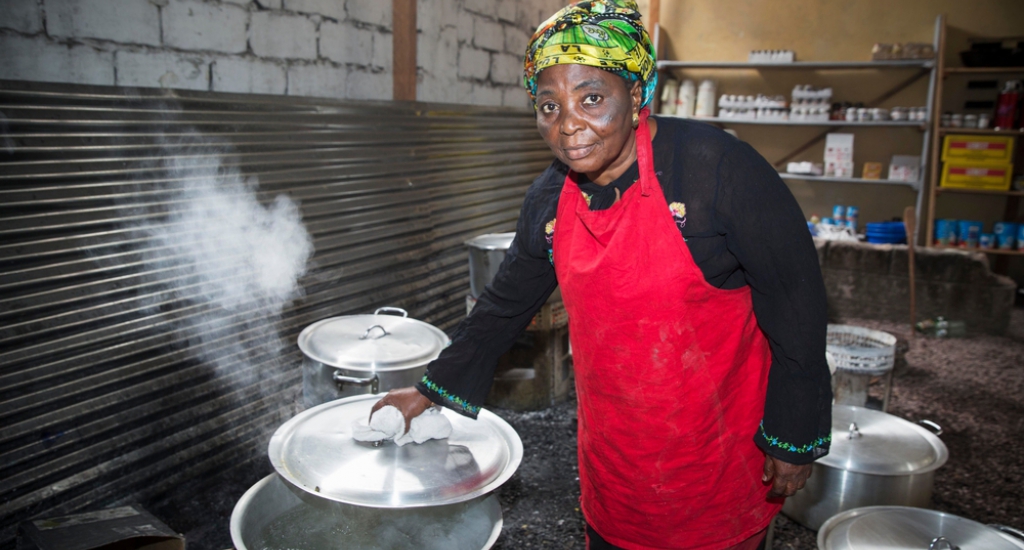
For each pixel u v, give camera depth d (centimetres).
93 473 220
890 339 336
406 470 142
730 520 133
